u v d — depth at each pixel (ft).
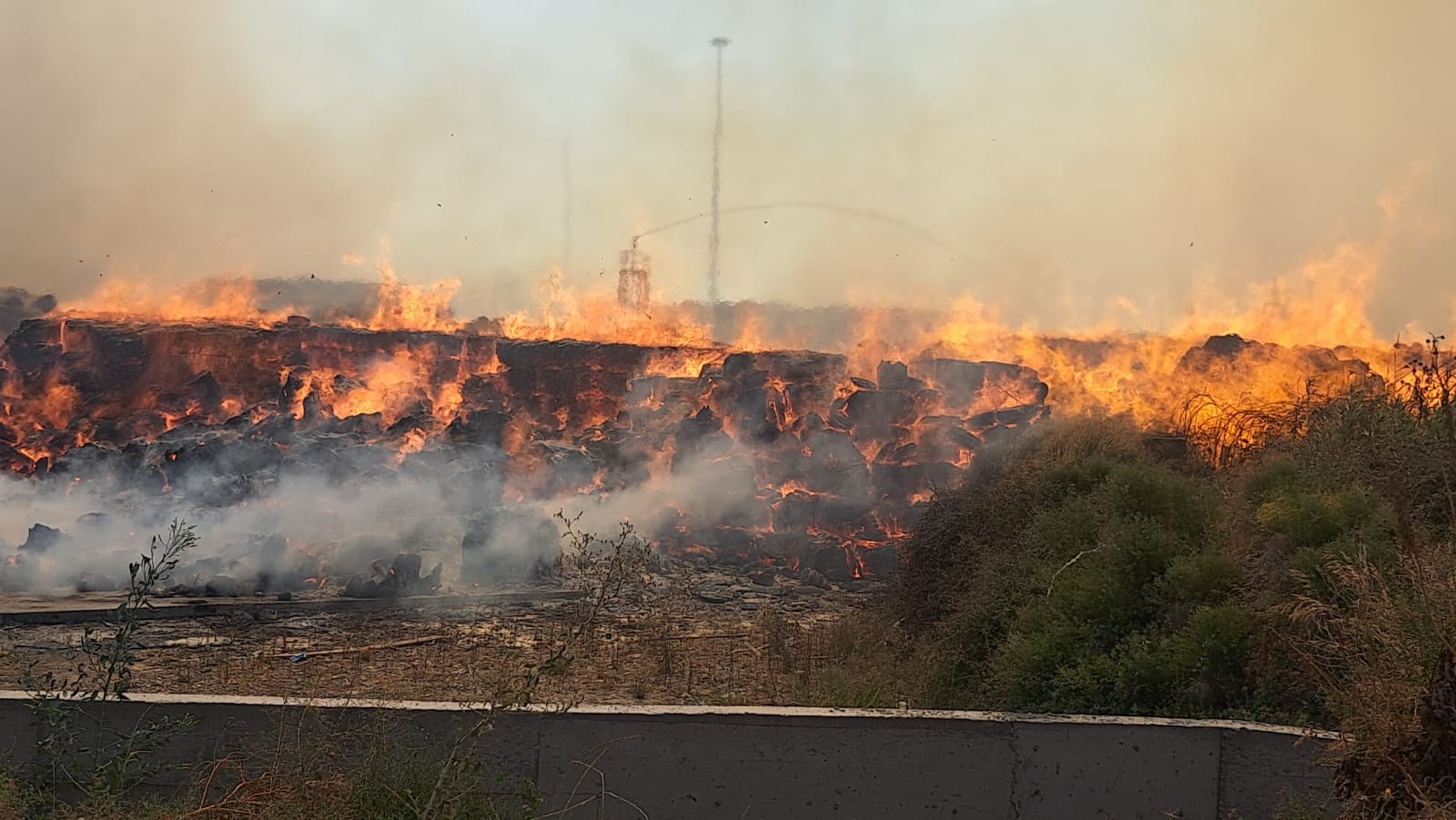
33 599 46.01
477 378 77.56
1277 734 22.44
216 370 77.15
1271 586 30.60
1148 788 22.44
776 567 57.26
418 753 20.97
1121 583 32.68
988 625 34.94
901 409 68.74
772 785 22.20
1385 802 19.02
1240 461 44.45
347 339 79.61
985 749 22.45
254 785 20.72
